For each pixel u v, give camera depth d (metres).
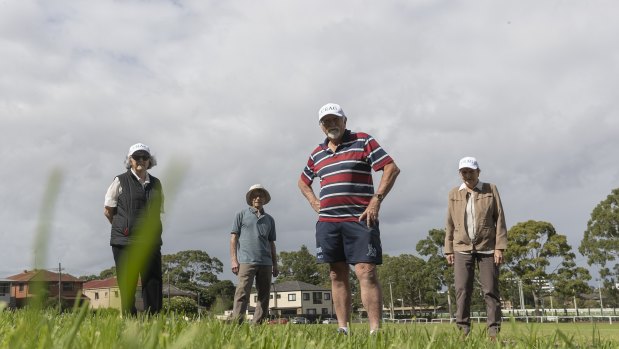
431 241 70.44
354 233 4.29
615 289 55.88
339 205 4.38
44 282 0.36
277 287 91.94
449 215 5.74
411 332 2.47
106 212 4.86
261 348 1.76
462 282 5.51
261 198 7.01
